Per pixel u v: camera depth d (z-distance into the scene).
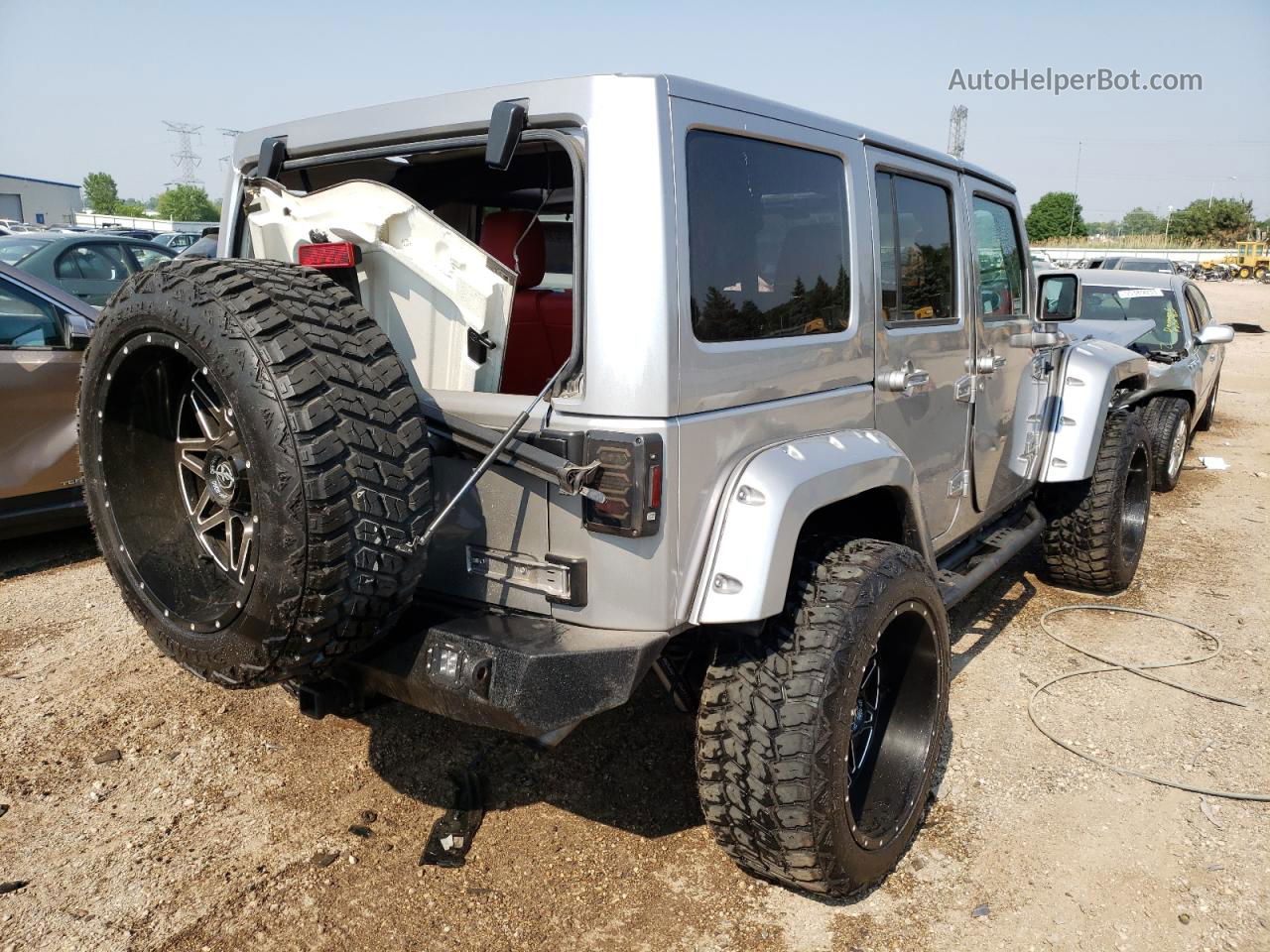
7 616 4.57
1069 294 4.51
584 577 2.26
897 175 3.22
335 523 1.96
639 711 3.69
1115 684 4.04
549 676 2.06
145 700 3.74
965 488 3.83
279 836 2.91
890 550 2.67
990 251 4.03
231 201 3.04
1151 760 3.43
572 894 2.67
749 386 2.41
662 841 2.92
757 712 2.38
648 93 2.13
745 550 2.26
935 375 3.42
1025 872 2.81
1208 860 2.87
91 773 3.24
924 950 2.48
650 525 2.14
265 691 3.83
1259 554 5.84
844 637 2.41
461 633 2.19
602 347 2.14
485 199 3.31
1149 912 2.63
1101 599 5.08
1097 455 4.73
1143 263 18.91
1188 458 8.57
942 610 2.86
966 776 3.32
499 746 3.44
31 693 3.78
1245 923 2.59
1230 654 4.35
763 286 2.49
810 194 2.70
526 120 2.25
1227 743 3.55
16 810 3.02
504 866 2.79
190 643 2.27
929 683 2.88
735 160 2.39
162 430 2.53
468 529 2.43
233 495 2.25
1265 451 8.93
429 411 2.32
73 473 5.28
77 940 2.46
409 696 2.29
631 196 2.12
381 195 2.41
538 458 2.17
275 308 2.02
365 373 2.05
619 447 2.12
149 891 2.65
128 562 2.46
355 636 2.09
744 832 2.47
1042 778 3.31
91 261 9.73
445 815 3.01
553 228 3.68
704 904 2.64
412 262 2.38
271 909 2.58
